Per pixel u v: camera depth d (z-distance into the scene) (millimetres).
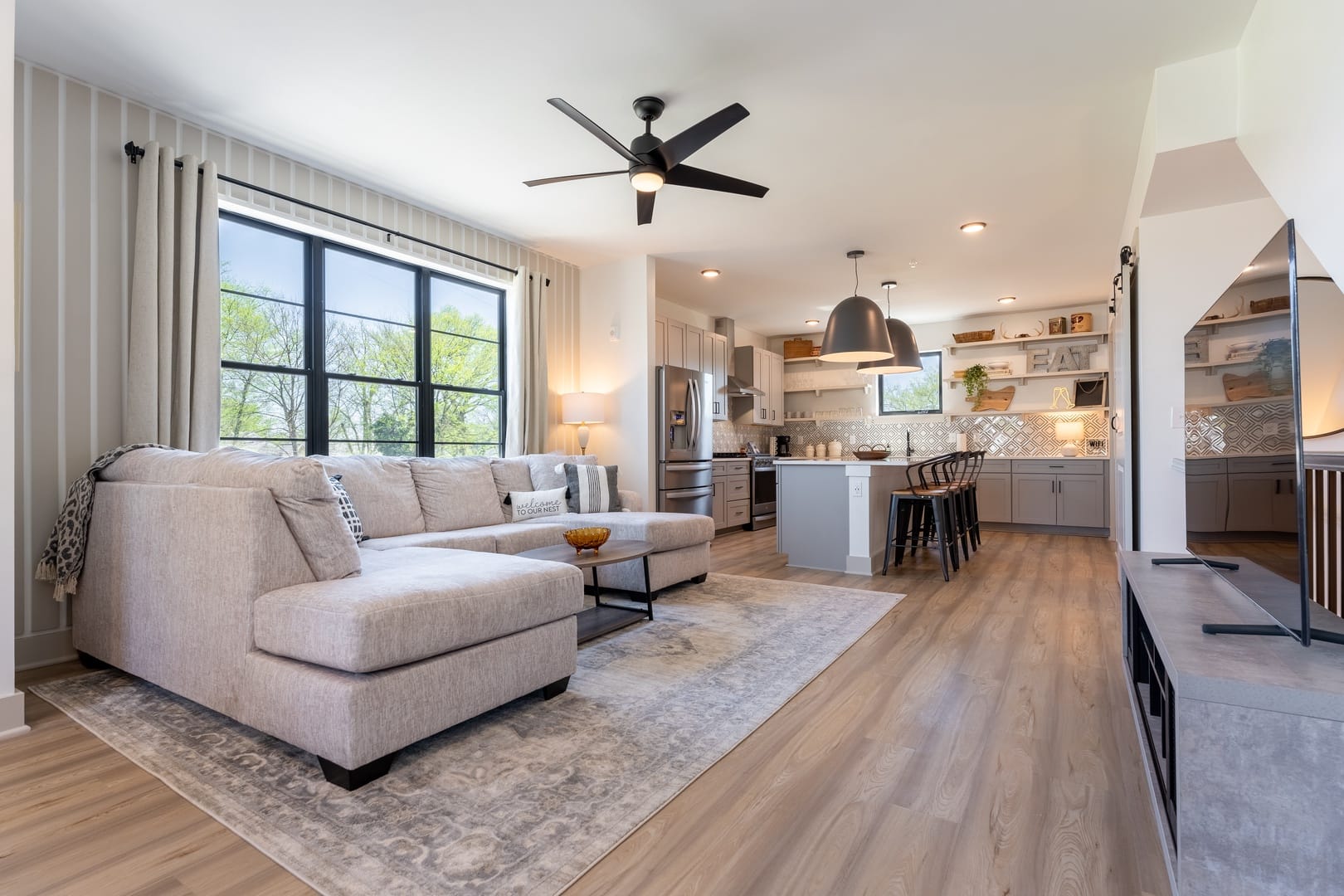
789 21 2467
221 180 3330
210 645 2061
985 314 7773
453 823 1558
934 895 1301
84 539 2594
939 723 2129
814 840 1494
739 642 2998
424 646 1854
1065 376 7309
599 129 2666
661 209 4426
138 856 1431
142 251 2945
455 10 2410
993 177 3869
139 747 1953
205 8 2396
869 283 6352
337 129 3328
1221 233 3371
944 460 4926
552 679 2314
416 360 4535
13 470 2088
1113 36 2545
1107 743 1977
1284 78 2115
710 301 7199
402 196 4207
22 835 1508
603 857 1430
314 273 3863
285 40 2590
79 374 2834
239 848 1462
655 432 5754
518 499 4262
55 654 2758
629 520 4004
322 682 1736
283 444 3727
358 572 2188
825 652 2850
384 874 1366
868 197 4195
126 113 3002
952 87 2922
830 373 8852
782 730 2080
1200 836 1227
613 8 2396
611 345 5676
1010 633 3146
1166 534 3488
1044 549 5879
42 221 2742
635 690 2412
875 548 4863
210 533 2062
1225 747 1210
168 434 3000
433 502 3900
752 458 7613
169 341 3004
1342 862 1141
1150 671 1933
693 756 1898
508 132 3361
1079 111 3119
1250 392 1720
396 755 1899
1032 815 1591
